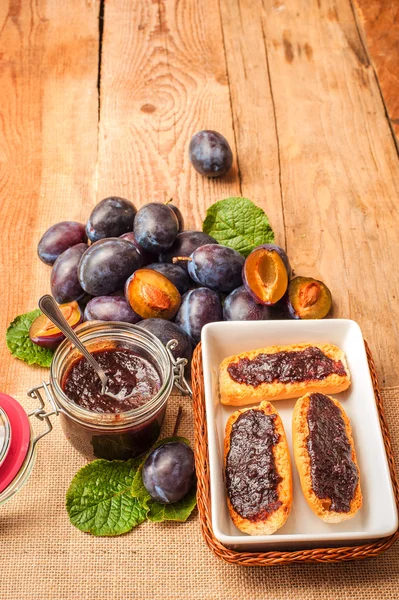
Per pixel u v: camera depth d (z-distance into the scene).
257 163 0.88
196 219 0.82
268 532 0.58
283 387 0.64
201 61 0.98
